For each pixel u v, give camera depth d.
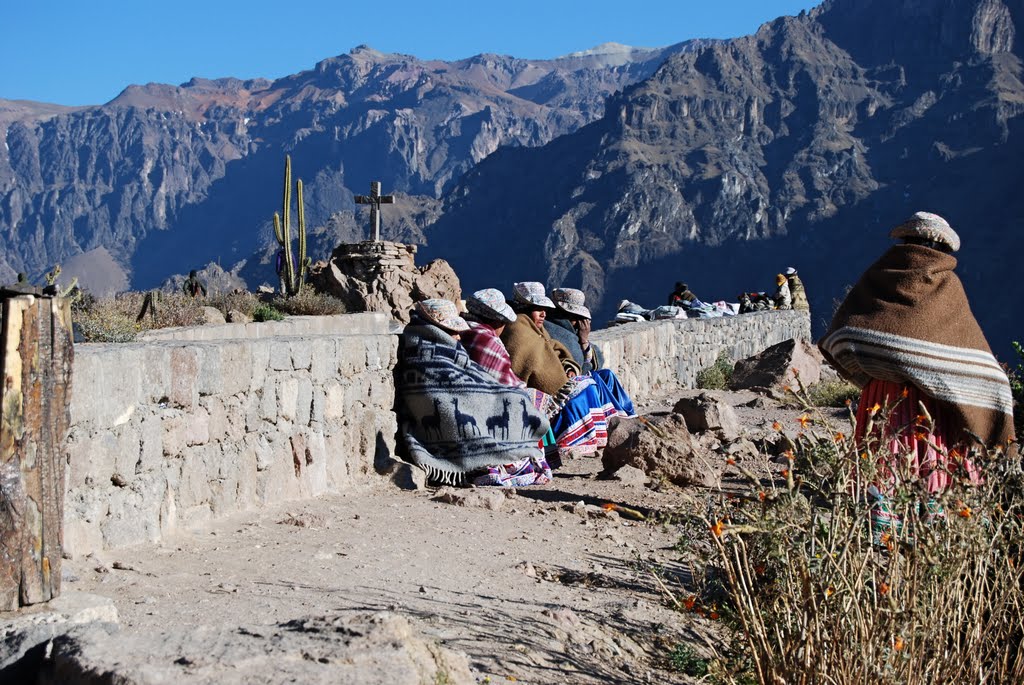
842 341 6.61
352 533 6.92
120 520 6.01
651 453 9.56
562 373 10.52
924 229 6.69
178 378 6.60
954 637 4.33
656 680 4.72
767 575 4.50
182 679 3.11
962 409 6.29
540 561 6.62
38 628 3.97
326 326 25.59
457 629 4.88
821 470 4.60
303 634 3.50
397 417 9.32
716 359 24.72
